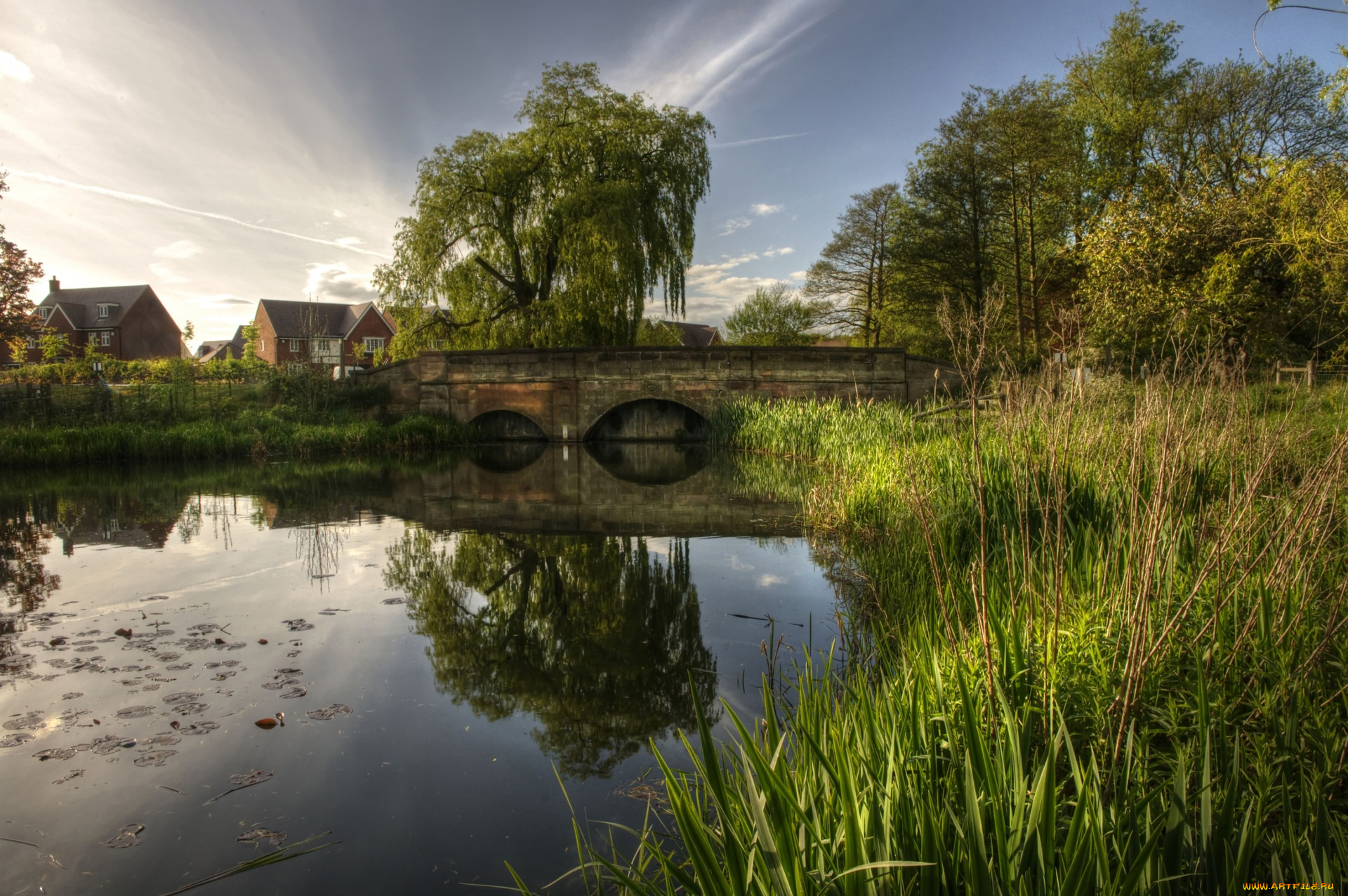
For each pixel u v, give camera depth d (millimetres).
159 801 2975
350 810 2916
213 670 4391
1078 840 1501
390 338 57781
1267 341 13742
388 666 4500
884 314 34156
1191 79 26203
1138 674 2045
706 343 75250
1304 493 2986
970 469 6043
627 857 2547
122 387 23734
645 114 24828
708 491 12555
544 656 4648
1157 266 14906
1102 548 3479
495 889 2418
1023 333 28188
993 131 26391
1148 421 3547
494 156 24562
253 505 11297
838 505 8477
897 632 3941
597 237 22500
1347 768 1942
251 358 38781
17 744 3441
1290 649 2408
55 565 7180
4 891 2418
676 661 4457
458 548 7953
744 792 2004
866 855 1516
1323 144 23172
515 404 24047
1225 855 1533
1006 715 1799
